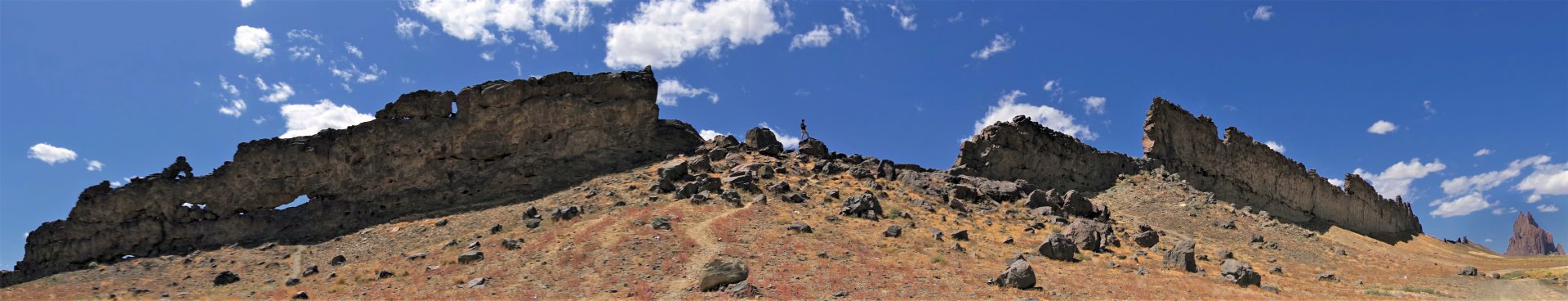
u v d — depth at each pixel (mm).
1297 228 64562
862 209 49531
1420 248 70688
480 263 38219
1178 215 65125
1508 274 43781
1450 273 46562
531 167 60250
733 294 29828
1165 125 81188
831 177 61688
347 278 37219
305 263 43375
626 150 65312
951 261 38594
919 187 60125
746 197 53094
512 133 62094
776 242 40438
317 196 57281
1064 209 59031
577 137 63781
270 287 37531
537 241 42281
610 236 41812
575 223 46688
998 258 40906
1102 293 31906
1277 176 89250
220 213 55281
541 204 53031
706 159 60312
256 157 56750
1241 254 51406
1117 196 72000
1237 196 83562
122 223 53156
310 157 57562
